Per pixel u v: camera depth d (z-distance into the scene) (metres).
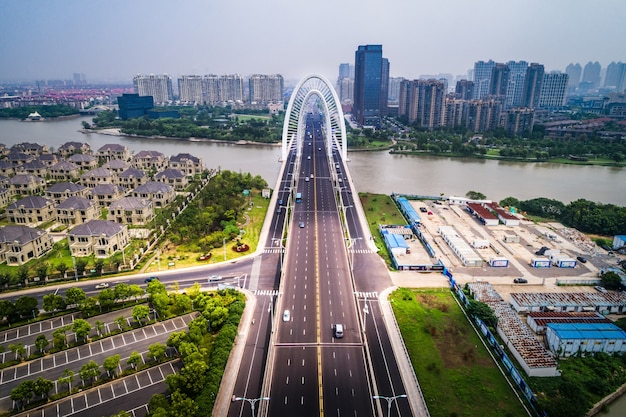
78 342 111.25
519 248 176.88
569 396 92.75
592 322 119.94
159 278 147.12
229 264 157.88
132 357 99.81
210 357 104.69
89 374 94.38
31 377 99.19
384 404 91.50
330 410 88.69
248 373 100.56
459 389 97.38
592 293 139.00
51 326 119.38
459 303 134.12
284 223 198.75
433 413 90.12
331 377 98.25
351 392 93.94
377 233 190.88
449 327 121.00
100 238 162.25
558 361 108.44
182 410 83.12
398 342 113.31
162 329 118.06
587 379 101.25
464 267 159.12
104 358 106.12
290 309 125.81
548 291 143.12
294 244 173.00
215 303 121.25
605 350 111.75
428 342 114.06
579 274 154.88
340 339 111.81
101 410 90.06
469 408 92.00
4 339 112.94
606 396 97.81
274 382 96.25
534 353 107.12
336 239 178.88
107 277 147.12
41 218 196.38
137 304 129.62
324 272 149.50
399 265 155.75
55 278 145.38
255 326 118.56
